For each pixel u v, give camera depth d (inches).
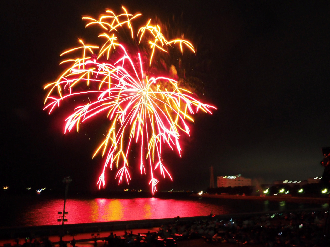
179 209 6043.3
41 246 1030.4
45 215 4933.6
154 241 1110.4
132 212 5275.6
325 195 6968.5
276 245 1018.7
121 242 1087.0
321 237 1012.5
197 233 1231.5
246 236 1140.5
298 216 1688.0
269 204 7431.1
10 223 3786.9
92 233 1256.8
